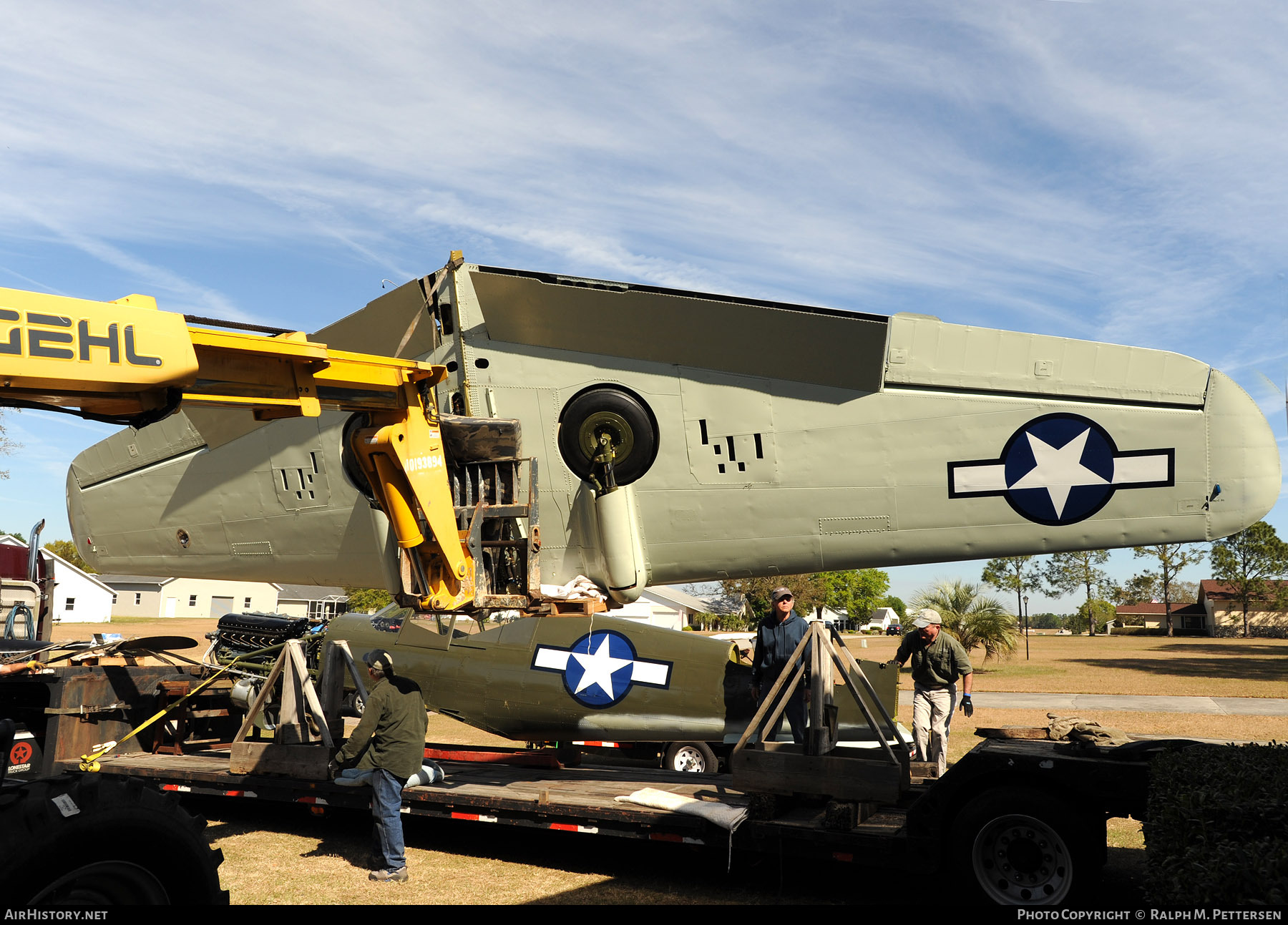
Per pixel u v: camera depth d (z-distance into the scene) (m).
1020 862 4.27
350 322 6.99
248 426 7.48
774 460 6.29
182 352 3.44
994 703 13.55
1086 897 4.04
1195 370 5.73
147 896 2.89
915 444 6.10
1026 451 5.97
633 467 6.48
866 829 4.59
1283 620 64.75
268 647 7.69
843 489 6.24
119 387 3.34
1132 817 4.16
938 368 6.05
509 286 6.37
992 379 5.98
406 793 5.48
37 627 8.22
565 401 6.56
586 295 6.26
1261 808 2.89
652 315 6.23
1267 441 5.72
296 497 7.44
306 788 5.72
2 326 3.03
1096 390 5.86
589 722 6.75
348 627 7.54
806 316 5.92
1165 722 11.06
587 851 5.59
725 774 6.41
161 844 2.91
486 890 4.77
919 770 5.87
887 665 6.36
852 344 5.95
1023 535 6.09
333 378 4.47
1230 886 2.36
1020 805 4.19
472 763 7.09
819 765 4.67
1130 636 67.56
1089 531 5.98
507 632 6.97
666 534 6.61
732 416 6.32
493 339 6.62
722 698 6.65
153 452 8.17
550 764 6.80
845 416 6.17
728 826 4.58
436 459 4.88
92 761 6.43
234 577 8.34
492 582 5.25
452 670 7.04
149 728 7.12
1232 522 5.80
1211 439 5.75
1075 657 27.88
